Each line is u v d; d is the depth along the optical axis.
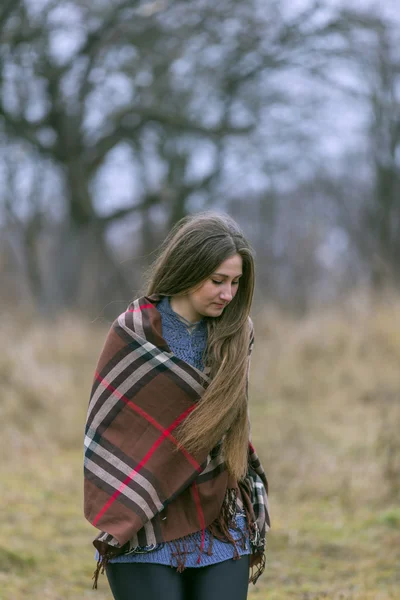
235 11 16.97
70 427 8.48
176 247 2.70
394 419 7.84
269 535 5.55
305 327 11.94
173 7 17.02
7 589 4.46
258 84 18.72
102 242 19.98
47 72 16.97
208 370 2.73
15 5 15.01
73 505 6.27
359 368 10.37
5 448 7.70
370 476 6.41
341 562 5.02
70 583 4.69
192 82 18.92
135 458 2.64
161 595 2.58
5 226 23.67
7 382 8.88
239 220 28.64
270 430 8.28
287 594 4.47
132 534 2.56
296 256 28.14
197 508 2.65
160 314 2.74
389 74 18.03
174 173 23.30
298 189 25.95
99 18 16.22
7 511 5.93
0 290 20.06
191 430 2.61
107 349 2.72
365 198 24.86
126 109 18.66
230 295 2.67
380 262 15.80
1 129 18.23
